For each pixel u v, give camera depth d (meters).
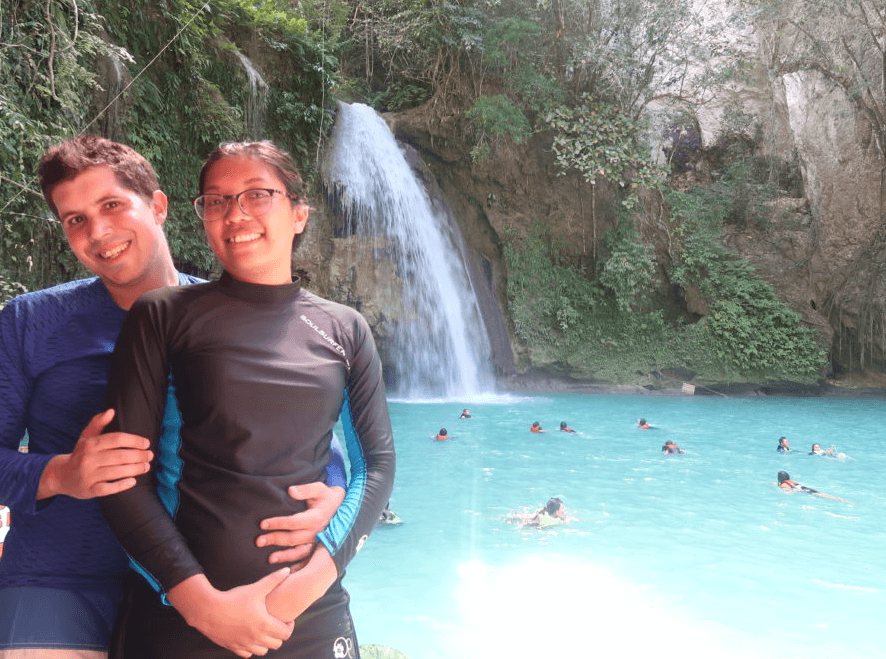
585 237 23.70
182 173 14.03
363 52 23.41
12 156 8.91
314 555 1.50
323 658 1.54
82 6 10.34
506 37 20.92
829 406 18.80
